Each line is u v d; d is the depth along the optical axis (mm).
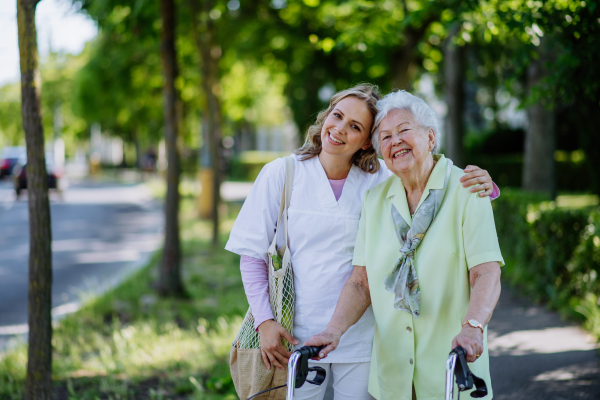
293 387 1902
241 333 2328
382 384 2256
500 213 8594
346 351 2340
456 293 2111
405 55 10516
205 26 10703
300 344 2322
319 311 2309
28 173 3205
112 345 5066
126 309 6289
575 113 9781
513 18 4297
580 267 5590
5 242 12070
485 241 2037
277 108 37656
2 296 7246
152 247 11422
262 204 2316
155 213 18281
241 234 2307
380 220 2256
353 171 2389
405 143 2123
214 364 4402
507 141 21234
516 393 3703
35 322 3248
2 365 4383
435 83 16453
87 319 5871
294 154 2418
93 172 41969
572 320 5348
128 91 13836
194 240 11227
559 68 4523
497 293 1981
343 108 2260
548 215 6039
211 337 5141
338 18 10438
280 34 11453
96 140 42031
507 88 5211
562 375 3967
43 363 3266
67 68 29797
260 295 2273
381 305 2221
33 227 3219
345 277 2330
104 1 6645
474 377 1820
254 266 2303
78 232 13633
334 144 2270
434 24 9672
